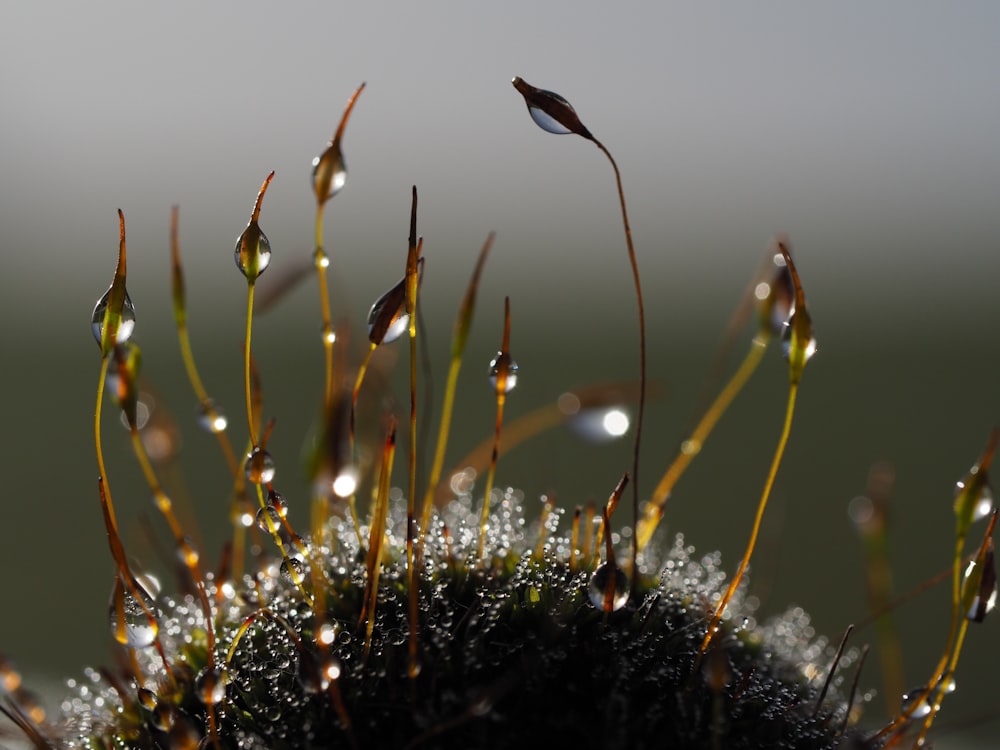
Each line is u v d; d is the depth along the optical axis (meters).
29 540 0.30
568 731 0.11
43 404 0.50
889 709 0.12
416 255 0.11
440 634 0.11
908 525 0.32
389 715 0.11
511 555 0.11
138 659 0.11
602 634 0.11
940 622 0.24
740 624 0.11
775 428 0.46
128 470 0.38
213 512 0.30
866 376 0.61
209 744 0.11
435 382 0.48
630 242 0.11
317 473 0.11
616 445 0.39
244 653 0.11
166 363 0.60
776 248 0.12
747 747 0.11
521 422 0.12
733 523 0.30
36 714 0.11
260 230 0.11
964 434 0.45
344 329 0.12
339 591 0.11
